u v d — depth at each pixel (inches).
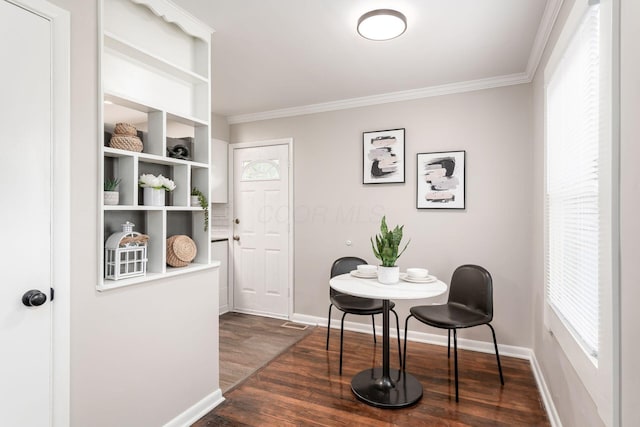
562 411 69.0
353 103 135.9
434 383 94.4
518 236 112.5
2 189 46.9
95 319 58.1
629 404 36.1
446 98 122.2
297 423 76.9
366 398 85.0
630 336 35.9
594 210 50.7
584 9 50.1
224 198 159.6
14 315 48.2
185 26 78.1
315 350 117.5
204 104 84.4
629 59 35.9
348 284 90.1
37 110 50.3
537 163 98.9
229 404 84.5
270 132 153.6
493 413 80.3
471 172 118.5
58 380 52.7
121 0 68.2
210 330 83.4
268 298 155.3
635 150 34.8
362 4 73.4
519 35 86.0
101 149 58.5
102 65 58.8
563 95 68.7
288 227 150.1
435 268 123.6
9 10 47.3
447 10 75.3
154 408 68.9
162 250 71.5
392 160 130.0
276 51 95.3
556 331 71.8
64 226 53.1
